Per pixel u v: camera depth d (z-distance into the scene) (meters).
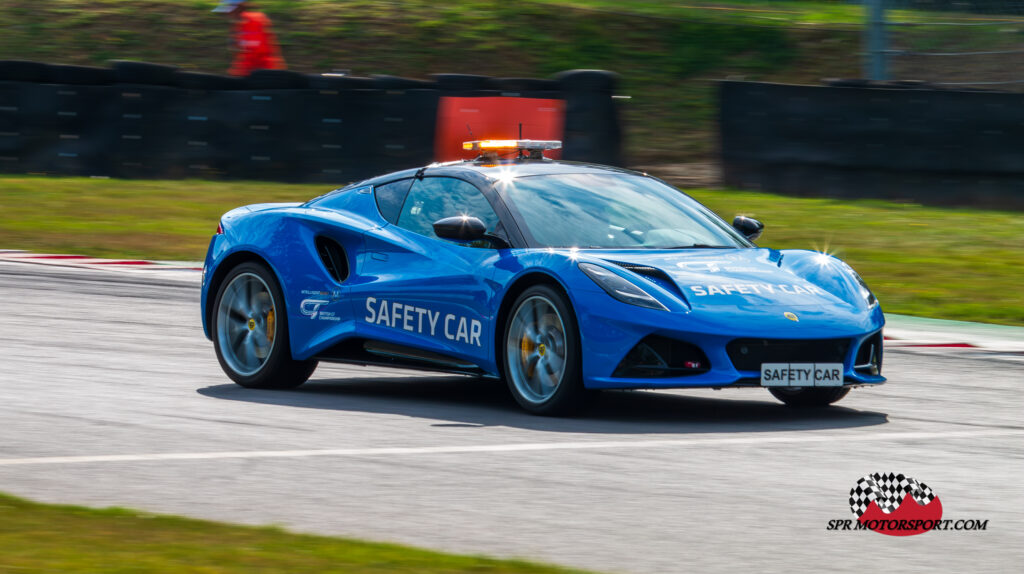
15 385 22.58
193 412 20.41
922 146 51.94
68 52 78.06
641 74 74.00
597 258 20.00
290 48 77.25
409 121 54.81
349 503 14.25
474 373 20.92
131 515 13.03
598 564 11.88
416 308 21.61
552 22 79.94
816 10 84.88
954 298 36.12
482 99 54.84
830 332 19.47
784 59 75.56
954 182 51.81
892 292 37.00
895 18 71.69
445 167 22.88
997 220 49.03
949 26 69.25
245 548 11.71
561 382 19.66
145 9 83.50
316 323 22.86
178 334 29.55
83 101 55.50
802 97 53.19
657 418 20.34
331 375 25.66
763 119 53.91
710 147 64.06
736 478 15.72
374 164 54.81
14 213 48.25
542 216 21.28
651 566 11.84
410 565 11.19
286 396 22.56
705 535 13.01
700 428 19.39
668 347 19.11
